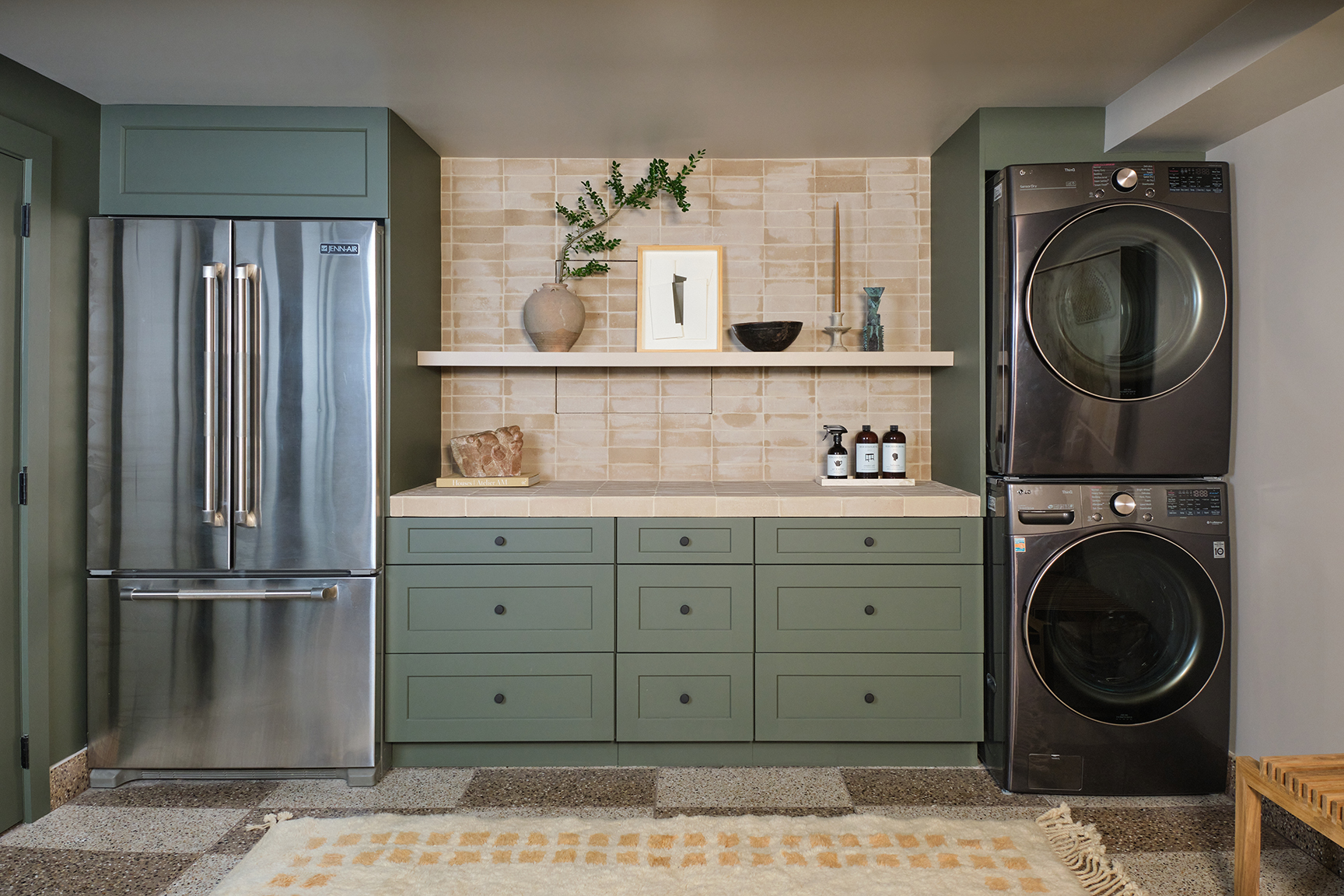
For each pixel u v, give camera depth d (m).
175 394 2.50
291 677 2.54
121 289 2.49
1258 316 2.41
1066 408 2.43
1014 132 2.63
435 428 3.11
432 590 2.62
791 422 3.19
